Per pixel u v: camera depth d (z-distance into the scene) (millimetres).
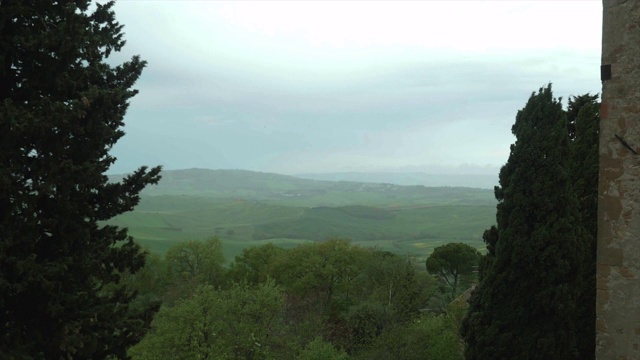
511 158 15547
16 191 8672
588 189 15516
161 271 54688
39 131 8516
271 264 54438
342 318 44562
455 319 28984
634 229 6125
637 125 6172
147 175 10727
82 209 9562
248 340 29438
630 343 6062
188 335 28469
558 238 13828
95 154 9750
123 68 10578
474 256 49688
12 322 8922
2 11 8766
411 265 44438
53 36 8953
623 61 6305
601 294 6281
